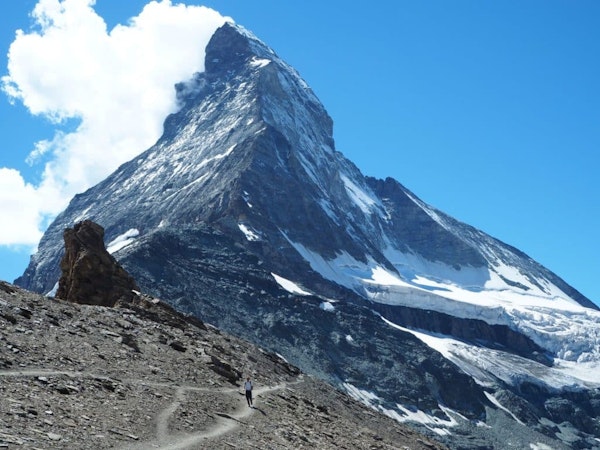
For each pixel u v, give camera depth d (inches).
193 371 2197.3
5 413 1175.0
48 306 2267.5
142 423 1412.4
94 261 3255.4
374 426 2962.6
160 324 2790.4
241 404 2015.3
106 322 2354.8
